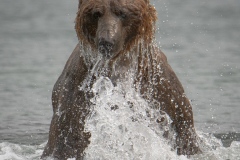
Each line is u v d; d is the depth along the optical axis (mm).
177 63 60031
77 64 25172
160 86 25344
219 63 60000
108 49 22562
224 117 37531
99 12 22875
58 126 25547
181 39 82688
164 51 69875
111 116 25203
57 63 62562
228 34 89375
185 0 166625
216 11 134500
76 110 25016
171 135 26359
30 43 81375
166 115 25688
